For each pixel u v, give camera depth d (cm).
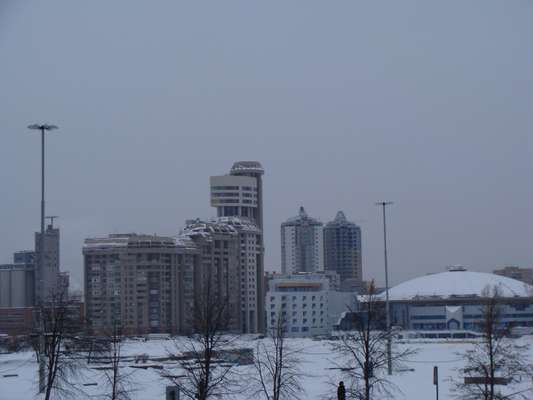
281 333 11962
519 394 10375
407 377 13925
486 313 10631
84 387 12062
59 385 9844
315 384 12188
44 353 9900
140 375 13988
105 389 11625
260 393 10400
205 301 13312
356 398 9269
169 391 7831
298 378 12775
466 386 8956
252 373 11194
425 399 10806
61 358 10169
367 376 8550
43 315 9856
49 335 9388
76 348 11569
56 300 14175
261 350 17762
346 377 12419
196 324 9644
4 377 14450
